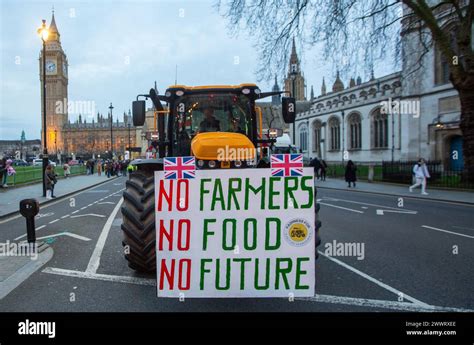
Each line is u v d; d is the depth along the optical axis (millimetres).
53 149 110938
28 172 25016
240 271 3625
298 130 64500
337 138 51844
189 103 5875
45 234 8391
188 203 3631
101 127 139625
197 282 3637
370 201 14570
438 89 32031
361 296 4258
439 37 17609
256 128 5941
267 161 5340
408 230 8273
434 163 21641
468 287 4535
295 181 3609
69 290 4520
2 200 15320
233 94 5883
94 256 6250
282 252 3615
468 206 12539
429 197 15023
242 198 3621
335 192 19312
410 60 25500
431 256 6031
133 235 4457
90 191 21906
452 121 30344
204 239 3633
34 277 5062
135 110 5496
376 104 43062
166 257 3637
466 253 6211
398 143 39188
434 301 4090
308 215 3604
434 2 26250
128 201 4527
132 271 5312
